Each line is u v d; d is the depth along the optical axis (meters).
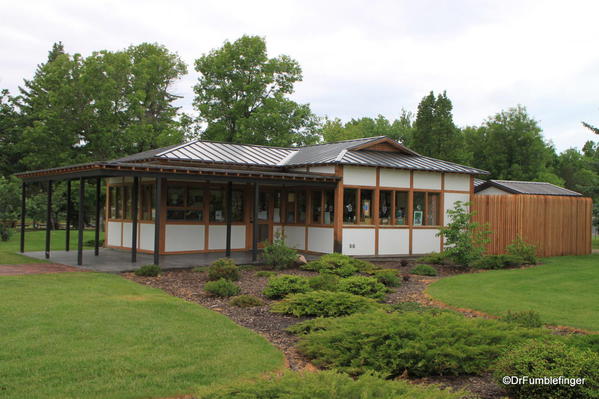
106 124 29.06
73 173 14.00
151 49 37.25
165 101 39.66
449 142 33.53
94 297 9.28
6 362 5.62
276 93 32.41
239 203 18.30
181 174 13.62
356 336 6.24
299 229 18.42
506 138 41.53
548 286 12.04
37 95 38.09
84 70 28.64
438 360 5.70
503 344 6.07
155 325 7.39
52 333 6.77
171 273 12.91
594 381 4.67
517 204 18.80
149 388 5.01
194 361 5.84
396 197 18.23
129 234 18.14
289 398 3.96
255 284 11.59
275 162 19.30
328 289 10.42
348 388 4.16
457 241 15.97
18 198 24.56
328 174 17.06
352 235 17.00
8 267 13.41
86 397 4.75
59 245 21.41
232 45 32.81
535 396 4.88
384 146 19.62
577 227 20.88
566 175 51.88
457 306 9.65
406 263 15.81
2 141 34.31
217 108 32.50
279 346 6.84
